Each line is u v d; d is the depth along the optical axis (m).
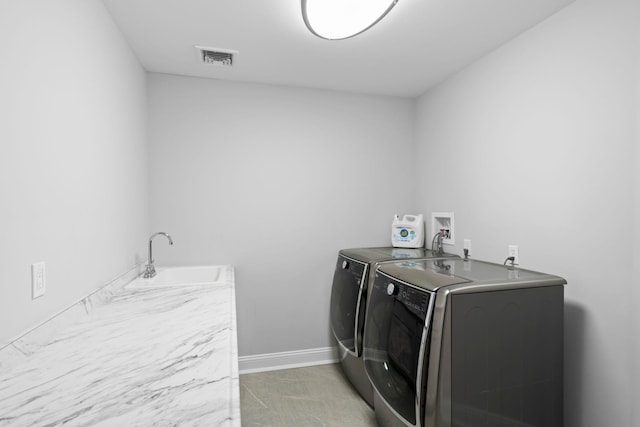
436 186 2.69
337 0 1.47
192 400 0.71
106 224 1.56
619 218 1.38
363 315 2.12
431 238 2.73
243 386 2.40
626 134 1.36
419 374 1.33
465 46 2.04
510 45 1.96
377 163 2.92
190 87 2.50
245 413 2.07
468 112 2.32
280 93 2.69
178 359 0.91
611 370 1.41
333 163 2.82
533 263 1.80
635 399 1.33
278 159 2.69
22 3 0.93
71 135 1.22
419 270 1.61
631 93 1.34
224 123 2.57
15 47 0.90
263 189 2.65
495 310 1.36
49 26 1.07
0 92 0.84
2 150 0.85
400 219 2.89
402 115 2.99
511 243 1.94
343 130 2.84
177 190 2.48
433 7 1.64
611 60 1.41
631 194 1.34
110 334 1.10
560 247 1.64
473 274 1.53
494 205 2.08
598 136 1.47
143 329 1.15
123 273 1.82
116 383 0.78
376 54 2.16
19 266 0.91
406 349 1.44
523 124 1.87
